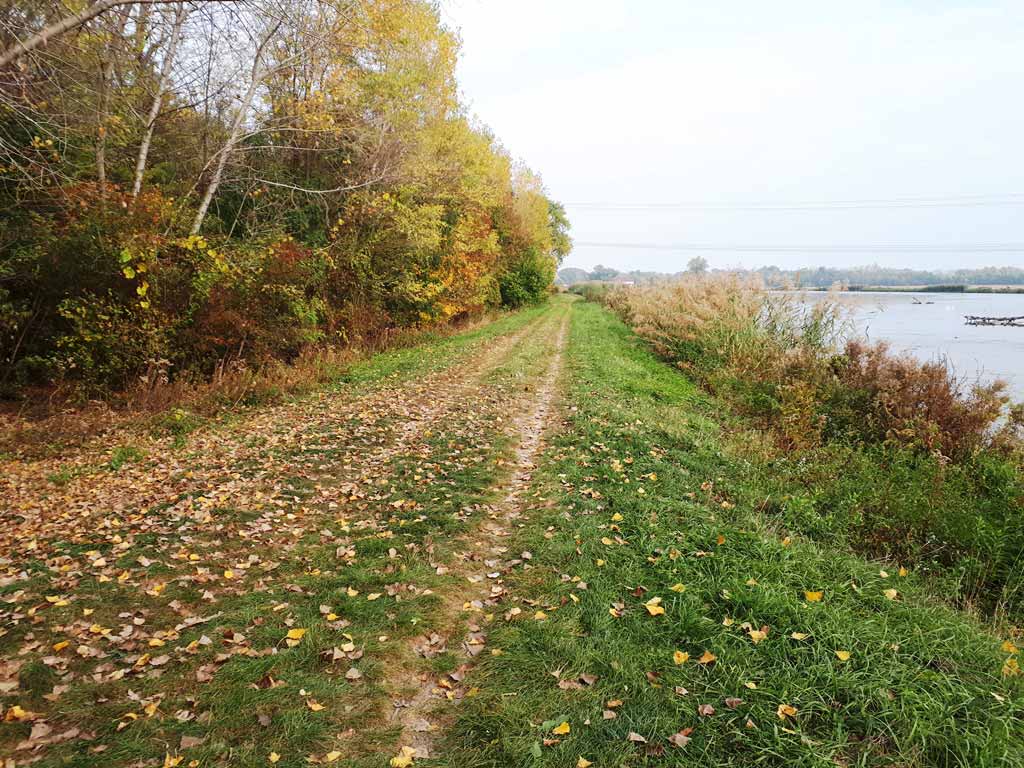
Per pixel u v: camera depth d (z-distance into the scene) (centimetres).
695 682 308
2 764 251
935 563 482
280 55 1313
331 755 260
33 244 1108
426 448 760
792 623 356
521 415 985
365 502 584
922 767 256
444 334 2288
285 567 449
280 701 296
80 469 714
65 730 275
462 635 363
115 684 308
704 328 1550
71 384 1027
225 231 1639
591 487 609
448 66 2017
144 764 255
